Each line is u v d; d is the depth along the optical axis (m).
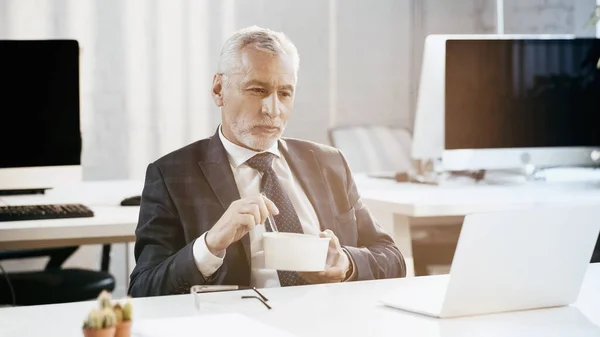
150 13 4.61
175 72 4.67
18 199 2.71
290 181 1.98
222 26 4.75
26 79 2.49
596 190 2.89
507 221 1.35
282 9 4.88
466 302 1.37
